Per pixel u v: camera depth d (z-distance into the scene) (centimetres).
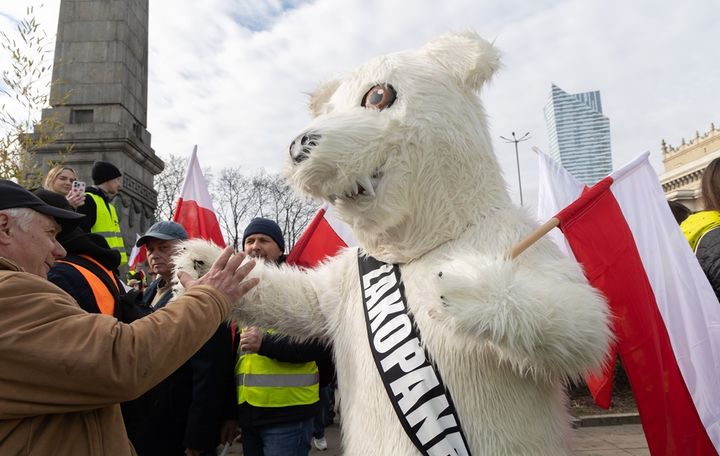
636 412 813
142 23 1422
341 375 225
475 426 182
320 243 373
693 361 262
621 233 238
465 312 154
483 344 173
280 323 238
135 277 782
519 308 152
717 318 268
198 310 183
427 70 213
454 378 186
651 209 283
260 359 320
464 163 206
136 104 1368
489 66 216
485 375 184
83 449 166
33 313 154
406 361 192
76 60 1280
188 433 310
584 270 223
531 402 185
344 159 186
